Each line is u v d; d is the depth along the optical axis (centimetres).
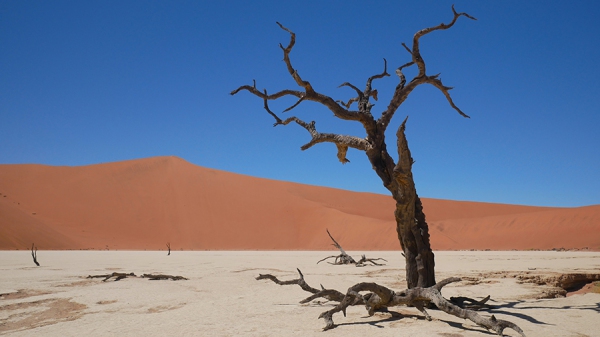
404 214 1117
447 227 7725
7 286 1773
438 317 1014
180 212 8531
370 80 1237
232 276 2112
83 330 984
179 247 7562
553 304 1198
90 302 1377
